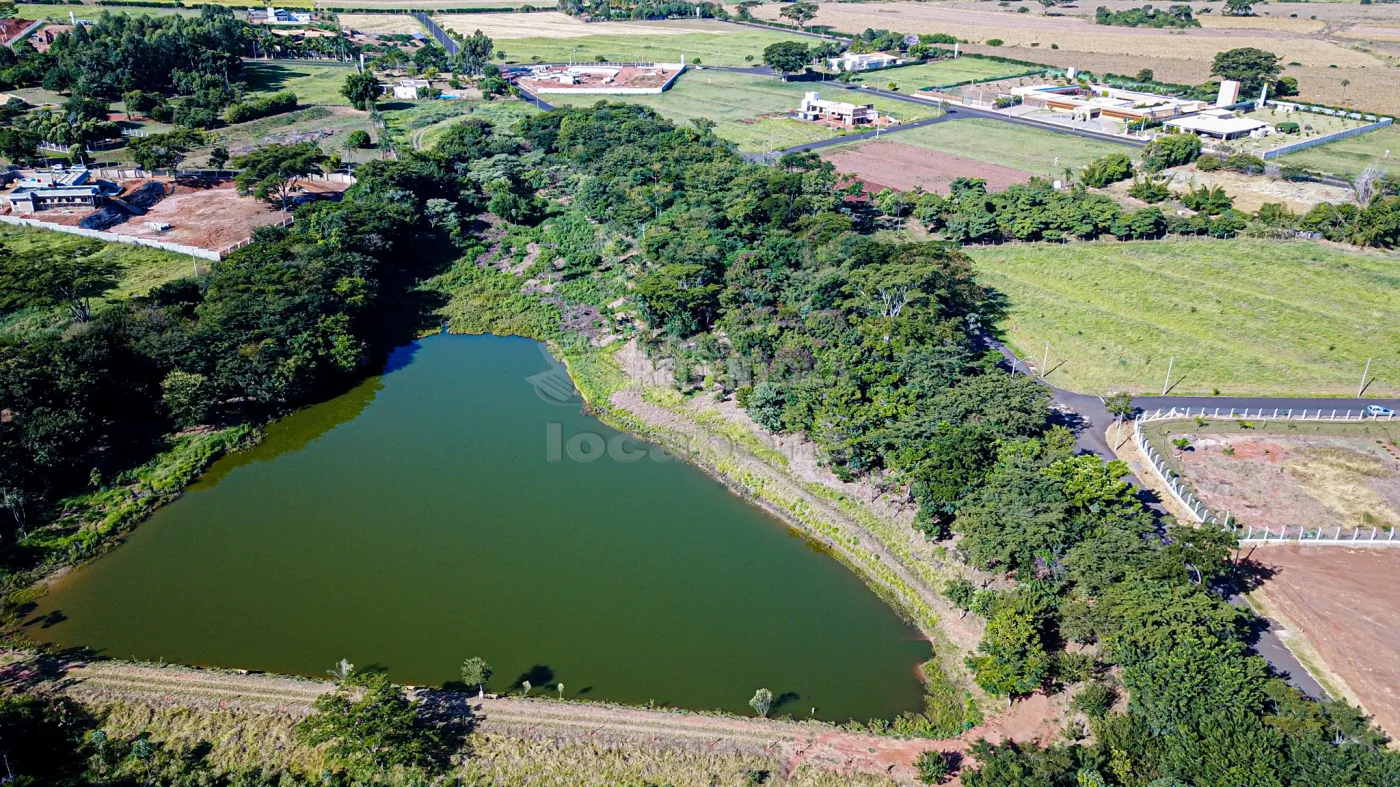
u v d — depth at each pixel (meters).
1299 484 111.69
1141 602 80.56
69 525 104.44
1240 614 83.25
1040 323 155.88
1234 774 64.69
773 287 153.88
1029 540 89.81
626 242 186.12
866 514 107.75
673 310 145.88
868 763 75.88
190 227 186.38
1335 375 139.00
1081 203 194.88
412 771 73.44
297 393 131.88
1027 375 138.00
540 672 85.81
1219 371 140.25
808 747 77.44
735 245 172.00
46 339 122.75
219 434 123.62
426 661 86.75
